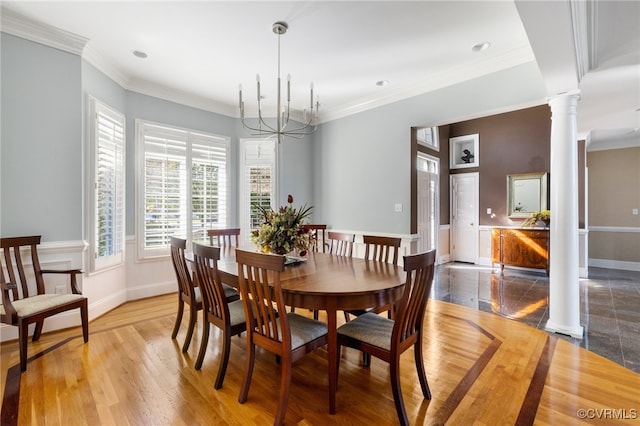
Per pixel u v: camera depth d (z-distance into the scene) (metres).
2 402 1.79
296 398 1.87
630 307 3.52
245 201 4.68
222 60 3.21
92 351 2.43
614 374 2.11
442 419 1.68
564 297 2.77
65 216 2.84
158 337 2.70
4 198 2.54
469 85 3.40
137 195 3.74
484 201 6.14
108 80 3.34
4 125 2.53
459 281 4.77
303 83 3.79
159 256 3.93
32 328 2.68
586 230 5.01
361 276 2.06
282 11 2.39
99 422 1.63
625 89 3.06
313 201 5.20
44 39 2.68
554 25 1.93
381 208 4.30
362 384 2.03
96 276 3.16
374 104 4.31
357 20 2.50
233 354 2.43
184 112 4.17
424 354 2.40
